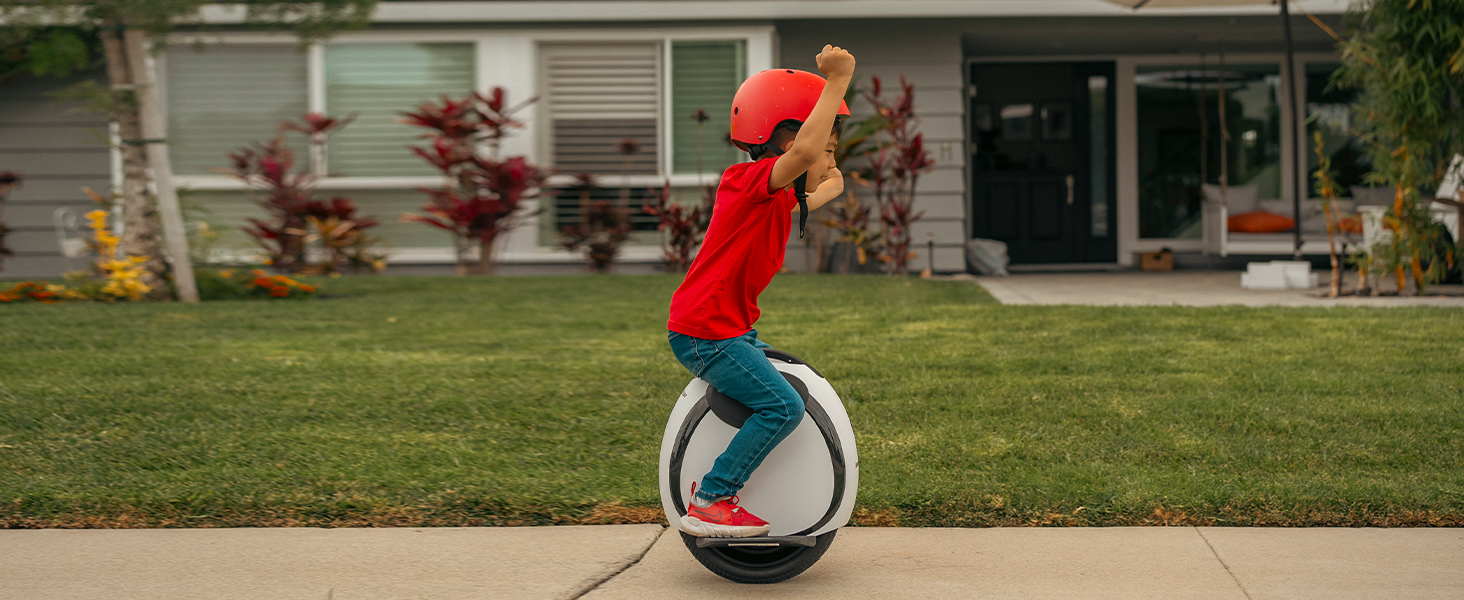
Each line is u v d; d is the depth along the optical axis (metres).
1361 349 5.29
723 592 2.61
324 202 11.15
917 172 10.77
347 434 3.88
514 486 3.28
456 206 10.47
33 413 4.09
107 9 7.40
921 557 2.82
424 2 10.88
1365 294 8.28
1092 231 13.52
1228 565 2.71
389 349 5.62
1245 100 13.30
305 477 3.37
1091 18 11.45
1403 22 7.56
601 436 3.87
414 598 2.56
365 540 2.97
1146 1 9.76
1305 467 3.43
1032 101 13.42
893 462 3.53
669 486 2.61
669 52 11.20
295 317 6.93
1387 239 8.30
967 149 13.39
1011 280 10.79
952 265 11.65
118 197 8.73
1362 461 3.47
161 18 7.32
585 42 11.23
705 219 11.02
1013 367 4.95
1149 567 2.71
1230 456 3.52
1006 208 13.51
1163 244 13.45
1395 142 8.30
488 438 3.85
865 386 4.57
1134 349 5.36
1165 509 3.06
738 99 2.46
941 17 11.23
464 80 11.30
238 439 3.80
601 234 11.04
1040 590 2.57
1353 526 3.01
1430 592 2.51
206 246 9.39
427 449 3.70
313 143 11.02
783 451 2.54
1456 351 5.19
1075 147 13.44
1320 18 11.38
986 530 3.03
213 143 11.30
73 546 2.91
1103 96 13.40
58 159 11.40
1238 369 4.82
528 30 11.19
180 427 3.95
